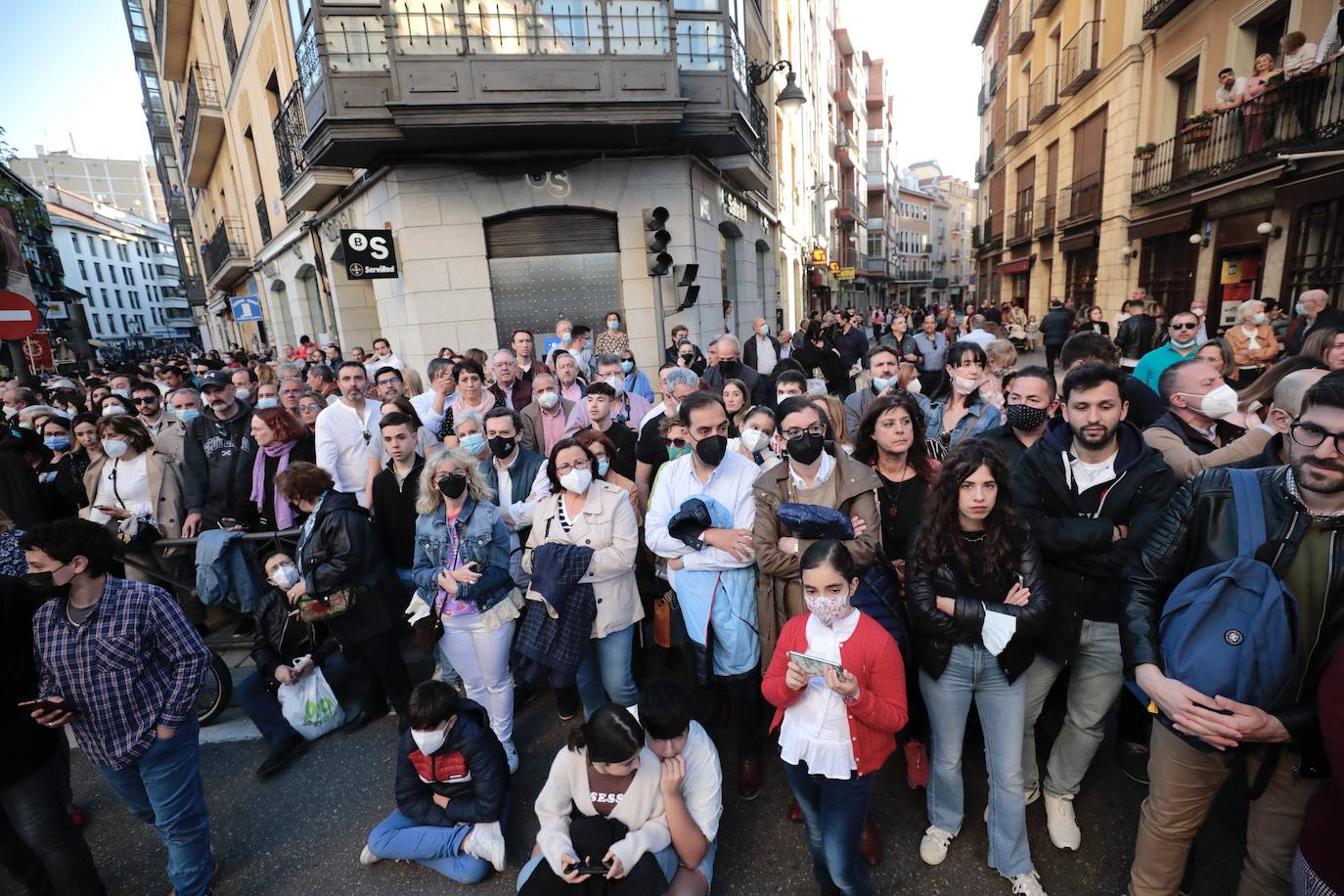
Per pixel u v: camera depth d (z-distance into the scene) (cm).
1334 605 157
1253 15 1017
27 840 229
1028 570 210
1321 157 831
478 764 250
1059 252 1816
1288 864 173
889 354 441
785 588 261
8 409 690
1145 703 191
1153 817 196
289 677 328
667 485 298
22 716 223
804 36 2198
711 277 1120
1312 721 158
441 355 750
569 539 301
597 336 977
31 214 1739
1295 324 677
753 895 232
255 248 1772
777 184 1761
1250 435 251
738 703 276
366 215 974
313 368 606
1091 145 1584
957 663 220
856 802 199
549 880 214
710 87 915
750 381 600
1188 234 1177
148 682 227
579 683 324
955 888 227
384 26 746
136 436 432
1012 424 276
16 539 287
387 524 371
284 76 1061
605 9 796
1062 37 1725
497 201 902
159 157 3603
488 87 777
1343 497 154
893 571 253
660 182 966
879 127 4800
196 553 383
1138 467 219
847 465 257
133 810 242
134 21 3322
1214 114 1058
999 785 222
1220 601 166
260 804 299
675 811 214
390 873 256
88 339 4722
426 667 393
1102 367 213
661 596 353
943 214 7956
